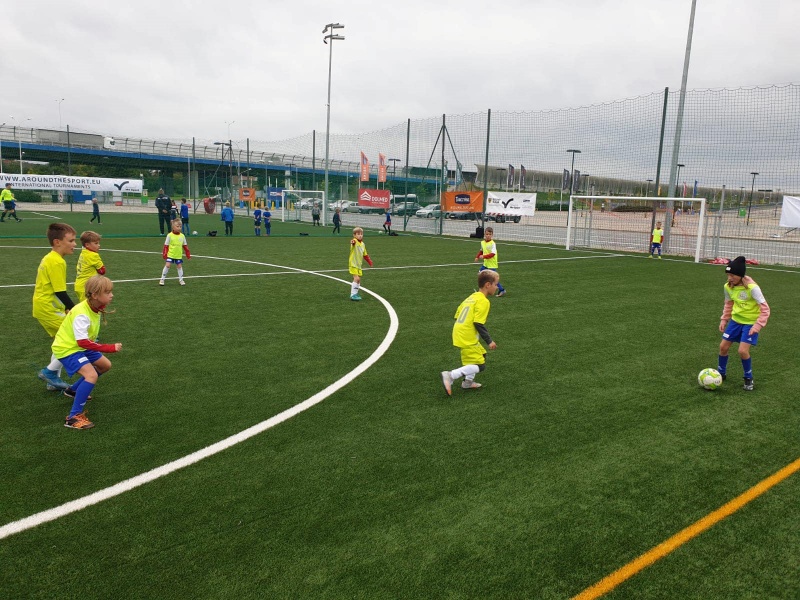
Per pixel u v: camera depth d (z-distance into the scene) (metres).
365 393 5.64
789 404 5.57
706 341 7.98
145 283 12.01
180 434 4.60
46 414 4.96
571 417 5.13
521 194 25.69
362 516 3.46
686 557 3.13
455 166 28.70
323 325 8.52
